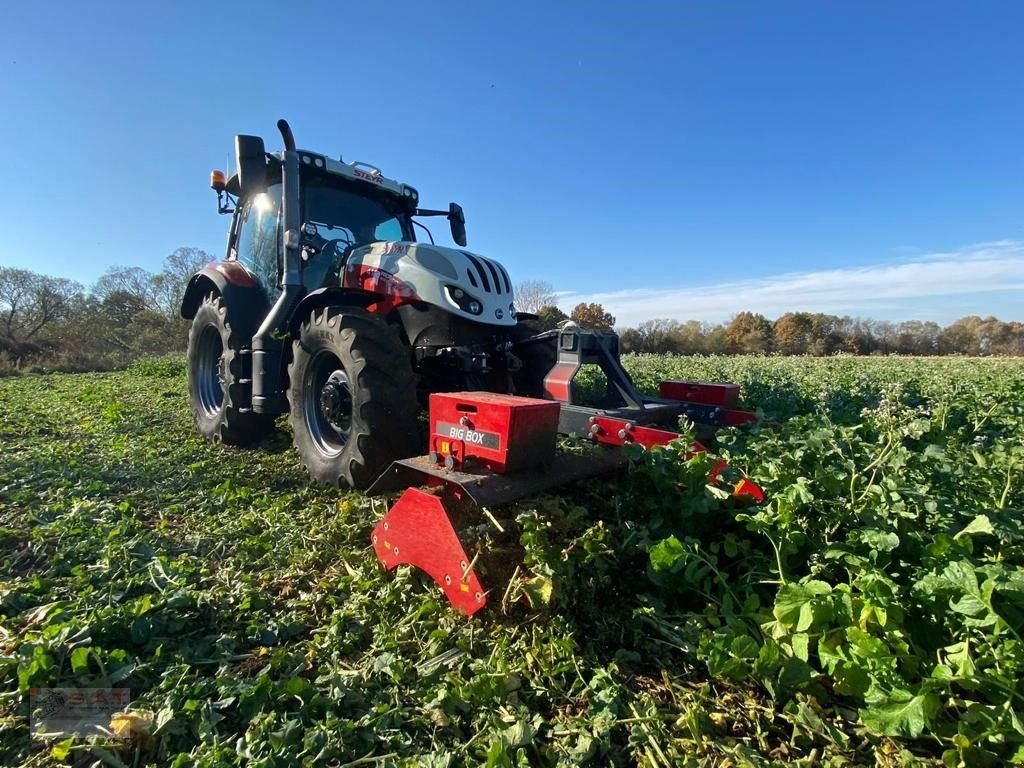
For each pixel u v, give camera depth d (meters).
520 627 2.04
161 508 3.25
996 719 1.44
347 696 1.73
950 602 1.62
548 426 2.32
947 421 4.16
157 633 1.99
